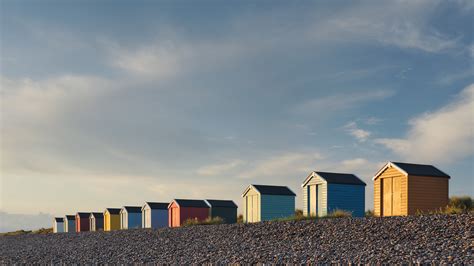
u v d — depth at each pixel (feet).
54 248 86.43
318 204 93.86
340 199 91.40
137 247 70.85
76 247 82.64
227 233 69.31
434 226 50.29
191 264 50.65
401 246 44.80
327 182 90.74
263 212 106.32
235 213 129.18
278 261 45.60
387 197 79.51
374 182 82.12
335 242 51.67
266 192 107.34
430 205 76.02
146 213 141.90
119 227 159.53
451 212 65.05
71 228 191.21
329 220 63.98
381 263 39.09
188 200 129.08
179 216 124.77
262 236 62.39
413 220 54.60
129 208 151.02
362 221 59.26
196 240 68.08
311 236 56.90
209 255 54.90
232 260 49.55
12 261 73.00
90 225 178.40
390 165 78.84
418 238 47.29
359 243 49.32
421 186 75.82
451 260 36.91
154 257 59.47
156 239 76.13
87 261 63.36
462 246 41.68
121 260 60.49
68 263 63.57
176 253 59.93
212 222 108.58
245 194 113.39
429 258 38.63
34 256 77.05
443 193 77.15
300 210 114.11
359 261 40.91
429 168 79.51
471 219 50.16
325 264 41.27
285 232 62.03
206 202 129.08
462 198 75.72
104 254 68.74
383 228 53.57
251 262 46.96
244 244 59.11
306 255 46.91
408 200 74.74
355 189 93.25
